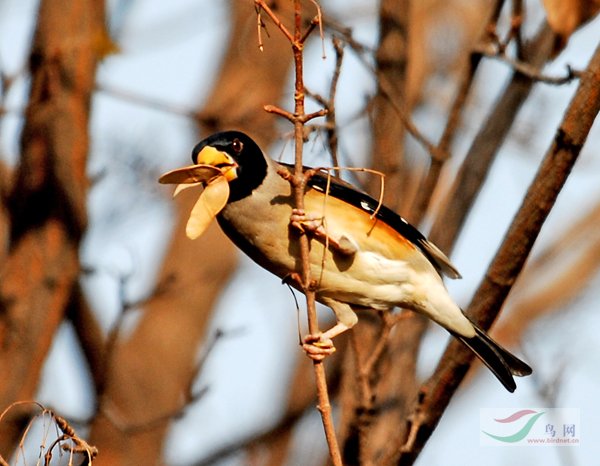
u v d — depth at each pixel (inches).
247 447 589.6
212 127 542.9
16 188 484.7
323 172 391.9
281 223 380.2
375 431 436.8
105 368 480.1
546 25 471.8
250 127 647.1
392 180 469.1
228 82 676.7
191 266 684.1
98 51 483.5
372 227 386.9
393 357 450.3
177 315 664.4
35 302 474.6
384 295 392.2
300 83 317.7
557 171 355.6
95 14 488.1
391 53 485.1
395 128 473.7
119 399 609.9
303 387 615.5
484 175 467.5
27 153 483.2
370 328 446.9
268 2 471.2
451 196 468.4
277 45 696.4
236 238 390.3
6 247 485.1
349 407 435.8
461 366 385.4
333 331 391.2
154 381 628.1
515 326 619.5
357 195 391.9
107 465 582.9
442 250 460.1
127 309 478.0
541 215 362.3
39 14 485.1
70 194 482.0
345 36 464.8
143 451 599.2
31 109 481.1
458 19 653.3
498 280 376.8
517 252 370.0
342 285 388.2
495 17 449.1
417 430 379.9
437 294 390.3
